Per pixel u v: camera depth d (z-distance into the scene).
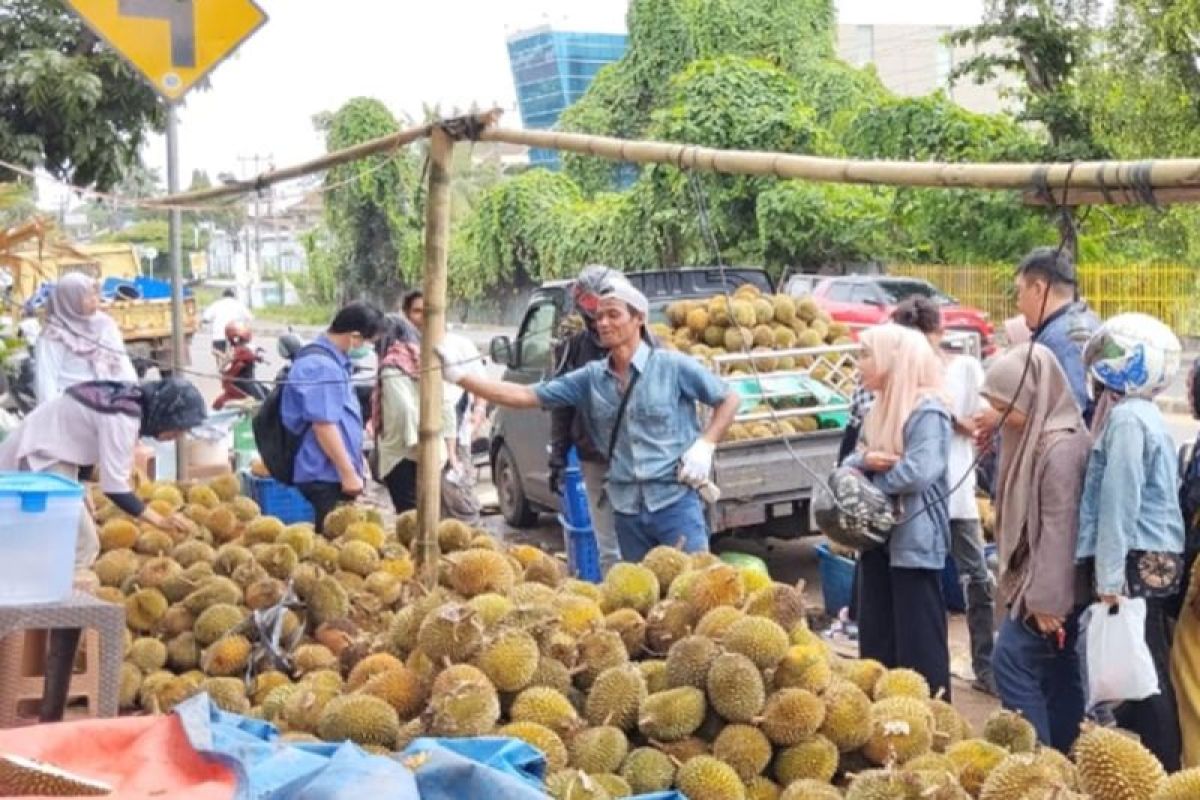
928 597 5.36
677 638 4.09
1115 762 3.25
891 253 26.12
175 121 7.09
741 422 8.73
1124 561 4.35
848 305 20.38
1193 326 22.31
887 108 25.98
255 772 2.47
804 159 3.93
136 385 5.35
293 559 5.41
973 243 24.48
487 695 3.52
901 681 4.00
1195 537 4.62
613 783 3.45
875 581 5.61
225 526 6.14
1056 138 24.22
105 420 5.22
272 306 47.12
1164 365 4.44
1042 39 24.70
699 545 5.70
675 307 9.89
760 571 4.89
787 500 8.77
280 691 4.05
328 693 3.89
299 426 6.81
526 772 2.92
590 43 55.78
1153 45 20.55
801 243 26.38
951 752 3.68
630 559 5.78
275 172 6.23
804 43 34.41
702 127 27.27
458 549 5.75
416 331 8.12
